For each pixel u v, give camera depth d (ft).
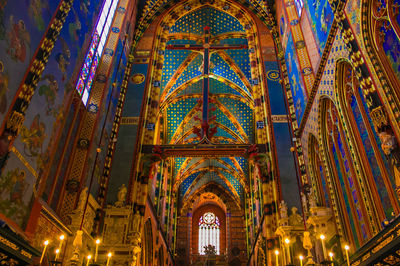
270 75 61.87
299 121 52.85
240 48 71.77
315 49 45.75
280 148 53.67
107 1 56.54
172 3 73.20
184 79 81.46
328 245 37.78
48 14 32.76
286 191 49.85
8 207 26.17
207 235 121.90
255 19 70.85
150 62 65.16
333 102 38.06
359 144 33.58
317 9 43.60
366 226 32.73
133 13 68.54
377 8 28.45
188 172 108.88
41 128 31.94
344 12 32.45
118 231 46.26
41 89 31.76
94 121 46.91
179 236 113.50
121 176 51.88
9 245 22.67
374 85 27.32
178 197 115.24
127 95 60.75
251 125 90.68
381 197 30.17
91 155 45.32
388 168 28.66
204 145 56.80
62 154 40.55
